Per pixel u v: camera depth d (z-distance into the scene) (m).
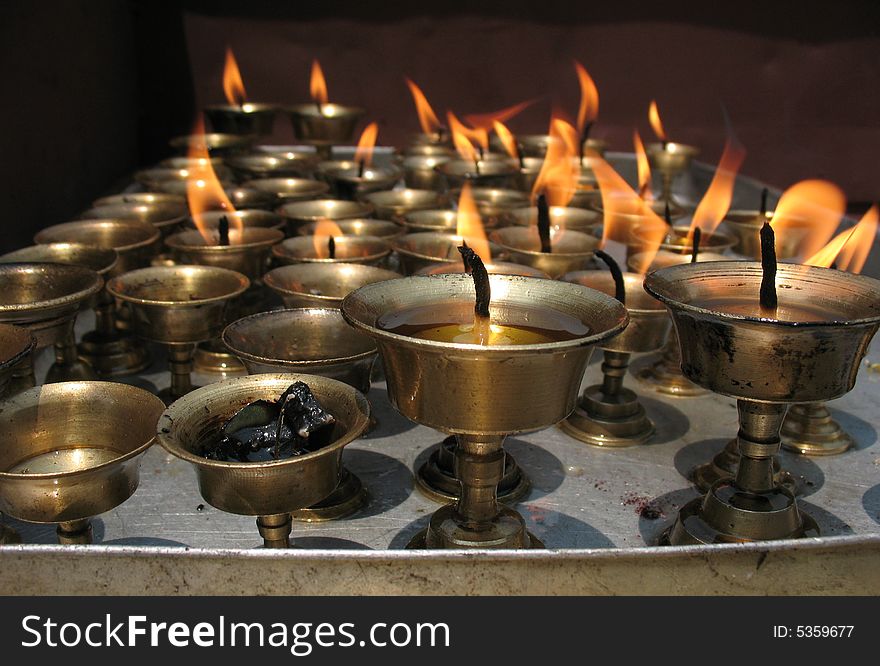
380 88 6.14
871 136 6.20
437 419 1.55
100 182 4.87
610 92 6.21
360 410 1.64
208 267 2.44
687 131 6.27
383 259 2.92
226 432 1.67
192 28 5.86
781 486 1.94
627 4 6.03
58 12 4.13
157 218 3.14
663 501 2.13
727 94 6.19
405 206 3.53
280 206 3.68
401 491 2.14
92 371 2.54
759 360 1.61
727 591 1.53
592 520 2.04
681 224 4.54
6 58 3.41
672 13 6.04
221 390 1.73
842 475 2.27
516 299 1.74
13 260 2.41
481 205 3.53
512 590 1.50
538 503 2.11
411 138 5.33
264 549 1.49
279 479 1.54
